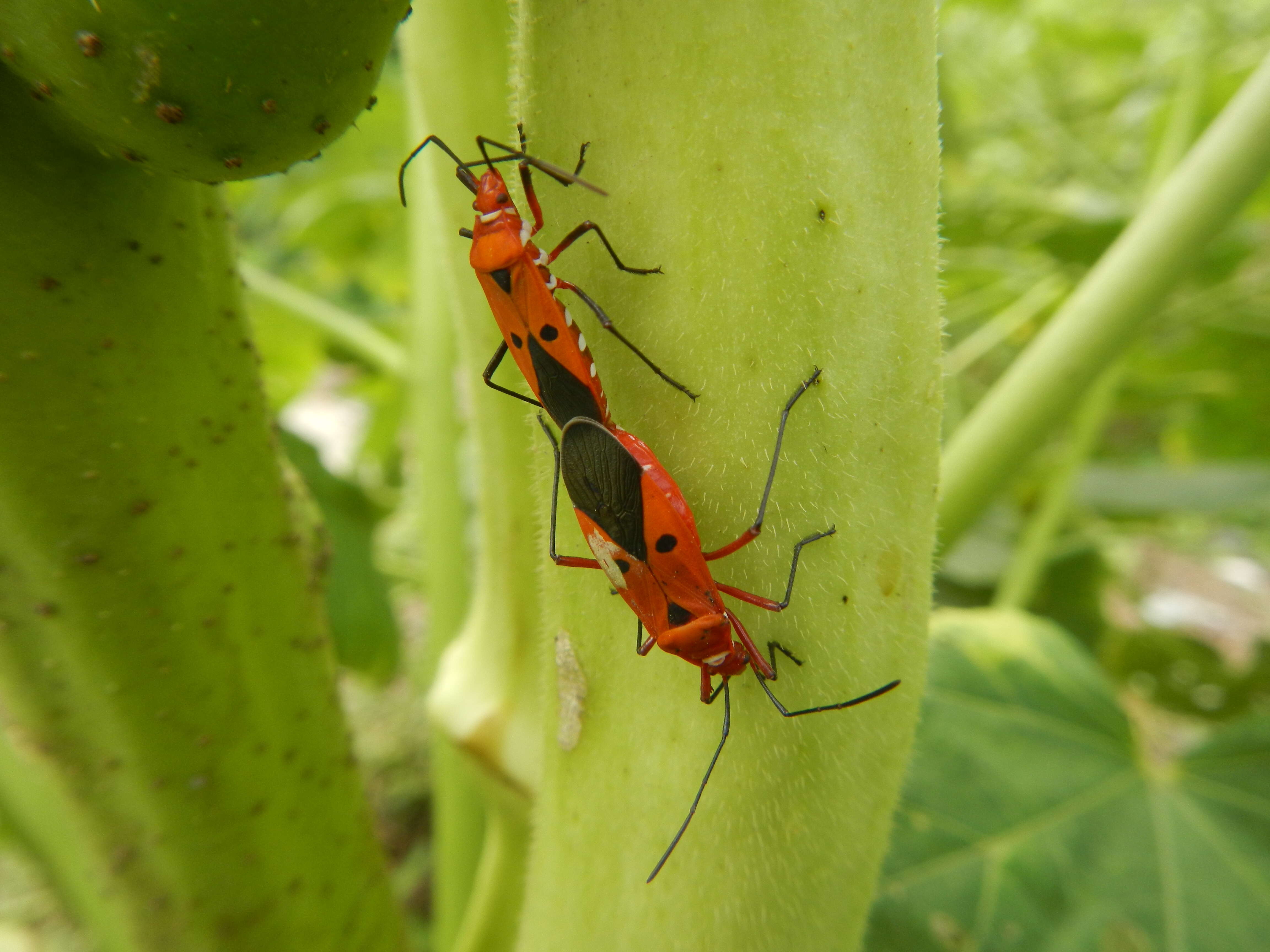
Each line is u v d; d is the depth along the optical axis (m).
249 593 0.06
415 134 0.13
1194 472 0.20
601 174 0.05
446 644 0.14
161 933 0.07
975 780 0.11
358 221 0.25
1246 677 0.20
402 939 0.08
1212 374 0.20
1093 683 0.12
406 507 0.23
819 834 0.06
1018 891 0.11
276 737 0.06
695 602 0.05
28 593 0.06
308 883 0.07
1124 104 0.26
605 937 0.06
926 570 0.05
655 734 0.06
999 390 0.11
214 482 0.06
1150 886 0.10
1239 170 0.10
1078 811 0.11
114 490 0.06
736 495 0.05
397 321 0.22
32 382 0.05
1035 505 0.22
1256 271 0.18
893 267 0.05
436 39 0.07
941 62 0.23
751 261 0.05
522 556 0.08
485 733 0.09
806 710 0.05
